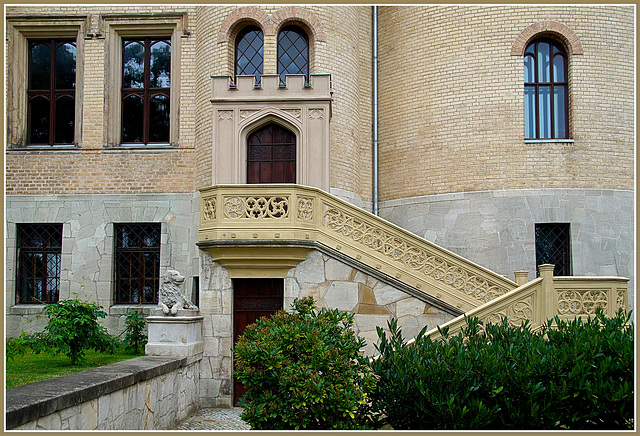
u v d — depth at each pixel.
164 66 15.50
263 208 10.30
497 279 10.39
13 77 15.34
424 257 10.46
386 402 6.47
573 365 6.13
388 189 15.22
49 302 14.81
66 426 5.37
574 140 13.63
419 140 14.73
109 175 14.98
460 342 6.62
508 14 14.06
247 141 13.28
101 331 9.42
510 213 13.55
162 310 9.66
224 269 10.62
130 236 14.99
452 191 14.13
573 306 9.12
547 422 5.96
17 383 6.64
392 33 15.44
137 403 7.20
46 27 15.45
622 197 13.61
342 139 14.23
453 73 14.41
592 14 13.93
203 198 10.66
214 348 10.46
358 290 10.38
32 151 15.10
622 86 13.92
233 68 14.23
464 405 5.94
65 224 14.80
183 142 14.95
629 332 6.57
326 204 10.58
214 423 9.03
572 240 13.34
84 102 15.23
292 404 6.30
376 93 15.45
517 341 6.71
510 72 13.95
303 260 10.44
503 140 13.81
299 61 14.43
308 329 6.79
